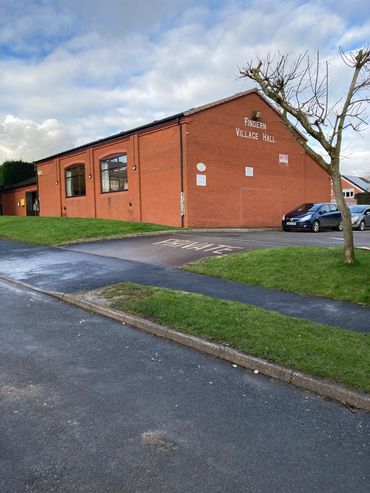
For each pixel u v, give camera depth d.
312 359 4.71
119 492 2.72
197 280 9.13
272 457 3.14
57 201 30.61
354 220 23.69
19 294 8.27
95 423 3.57
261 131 23.73
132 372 4.67
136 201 22.94
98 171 25.92
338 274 8.60
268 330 5.61
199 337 5.52
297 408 3.94
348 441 3.40
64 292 8.12
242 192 22.77
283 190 25.16
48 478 2.84
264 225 24.06
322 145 8.89
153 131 21.67
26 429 3.45
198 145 20.58
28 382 4.35
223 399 4.08
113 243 14.59
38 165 32.91
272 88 8.73
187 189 20.17
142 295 7.57
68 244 14.68
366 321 6.34
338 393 4.11
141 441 3.31
